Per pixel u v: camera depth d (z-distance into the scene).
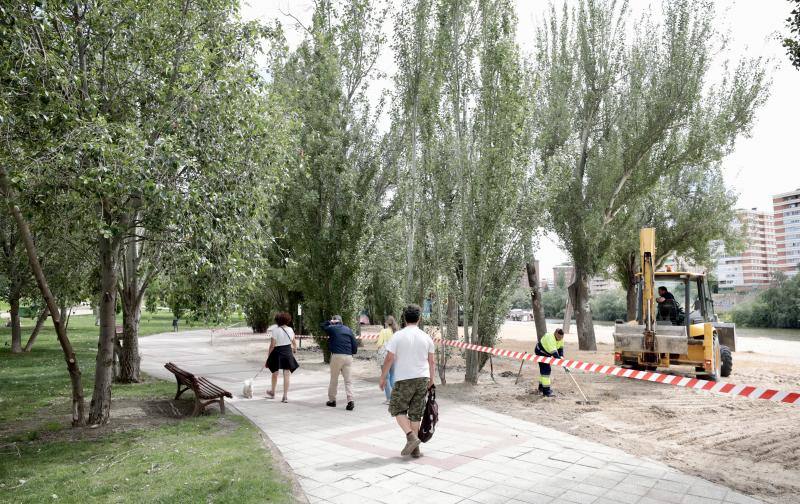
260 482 5.11
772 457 6.59
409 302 14.13
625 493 5.11
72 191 6.61
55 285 15.21
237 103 7.48
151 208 7.16
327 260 16.41
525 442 7.10
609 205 21.91
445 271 13.43
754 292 57.56
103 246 7.85
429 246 13.77
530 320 65.19
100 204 7.16
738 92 19.88
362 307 17.12
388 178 18.23
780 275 56.72
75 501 4.69
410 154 14.70
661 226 27.36
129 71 7.66
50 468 5.67
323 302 16.55
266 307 31.80
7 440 6.96
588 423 8.47
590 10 22.34
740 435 7.74
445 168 13.51
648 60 21.48
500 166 12.43
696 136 20.33
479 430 7.83
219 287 7.68
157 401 9.84
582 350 22.34
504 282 13.08
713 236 27.23
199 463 5.75
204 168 6.91
